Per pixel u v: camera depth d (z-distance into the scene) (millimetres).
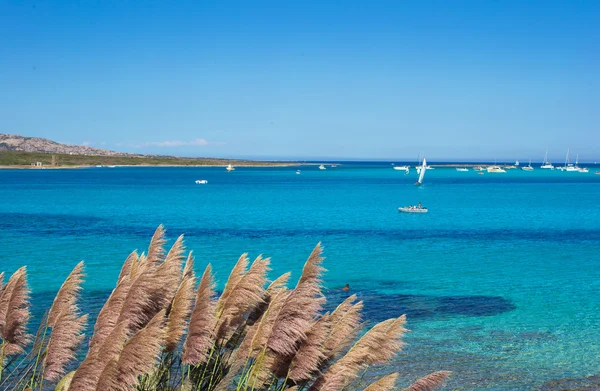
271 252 44750
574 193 136000
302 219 73625
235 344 8477
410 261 41094
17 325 7730
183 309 7406
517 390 16578
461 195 128750
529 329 22812
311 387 7434
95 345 6734
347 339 7844
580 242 53219
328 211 86250
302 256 42906
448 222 71750
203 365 8266
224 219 72750
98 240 50250
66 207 88000
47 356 7277
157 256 8992
